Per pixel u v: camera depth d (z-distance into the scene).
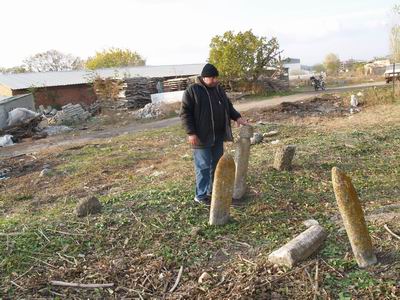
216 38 31.03
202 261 4.32
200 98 5.30
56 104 33.56
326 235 4.25
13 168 11.80
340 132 10.99
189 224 5.10
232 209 5.52
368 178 6.79
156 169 9.18
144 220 5.25
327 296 3.40
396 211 4.99
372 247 3.79
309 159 7.95
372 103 18.14
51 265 4.34
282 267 3.88
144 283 3.99
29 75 36.38
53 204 7.45
